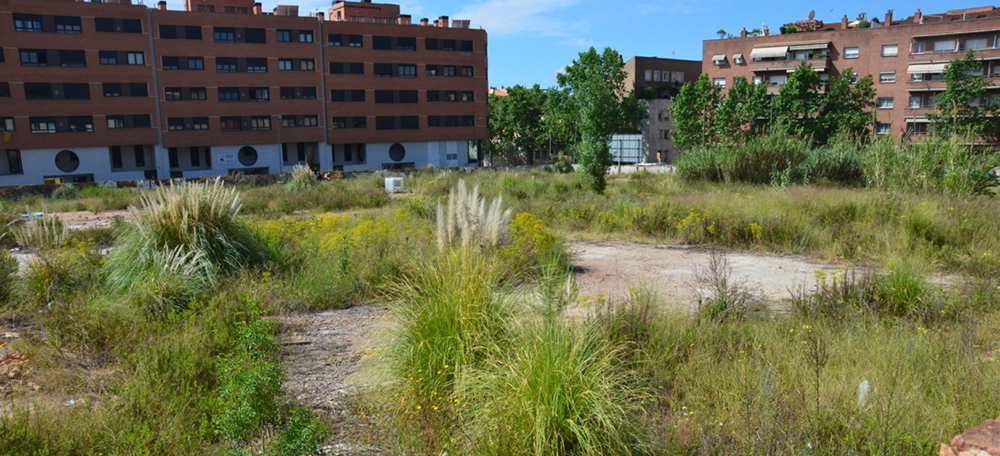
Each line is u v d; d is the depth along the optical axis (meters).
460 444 3.85
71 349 5.85
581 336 4.31
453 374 4.56
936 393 4.29
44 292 7.95
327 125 61.69
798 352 5.05
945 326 5.93
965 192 14.72
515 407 3.85
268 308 7.35
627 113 76.50
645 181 28.55
